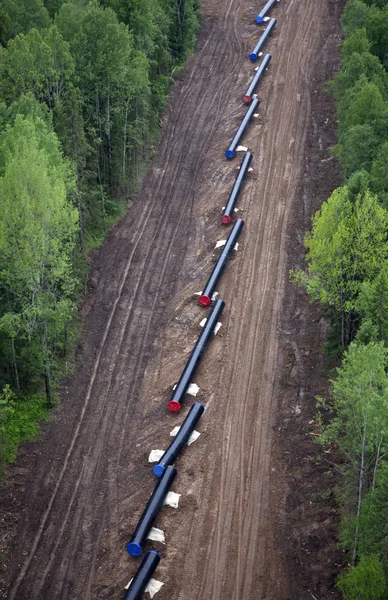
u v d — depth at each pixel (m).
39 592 45.22
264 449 54.22
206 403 58.09
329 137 91.50
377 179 65.62
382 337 50.38
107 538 48.41
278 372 60.94
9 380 57.53
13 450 53.69
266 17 117.00
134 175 84.50
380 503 39.28
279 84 101.94
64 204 55.31
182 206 82.19
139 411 58.03
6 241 51.38
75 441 55.31
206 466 52.91
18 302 55.91
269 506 50.00
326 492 49.84
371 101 74.44
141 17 86.19
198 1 115.81
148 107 87.44
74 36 75.06
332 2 120.00
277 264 73.31
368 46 89.12
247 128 93.62
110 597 44.88
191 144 91.94
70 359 61.94
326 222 54.69
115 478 52.59
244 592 44.84
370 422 40.56
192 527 48.69
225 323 66.12
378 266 53.62
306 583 44.97
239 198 82.44
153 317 67.38
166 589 44.94
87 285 69.56
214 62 107.62
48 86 68.38
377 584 36.81
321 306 66.69
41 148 59.09
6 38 80.06
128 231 77.75
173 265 73.75
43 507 50.31
